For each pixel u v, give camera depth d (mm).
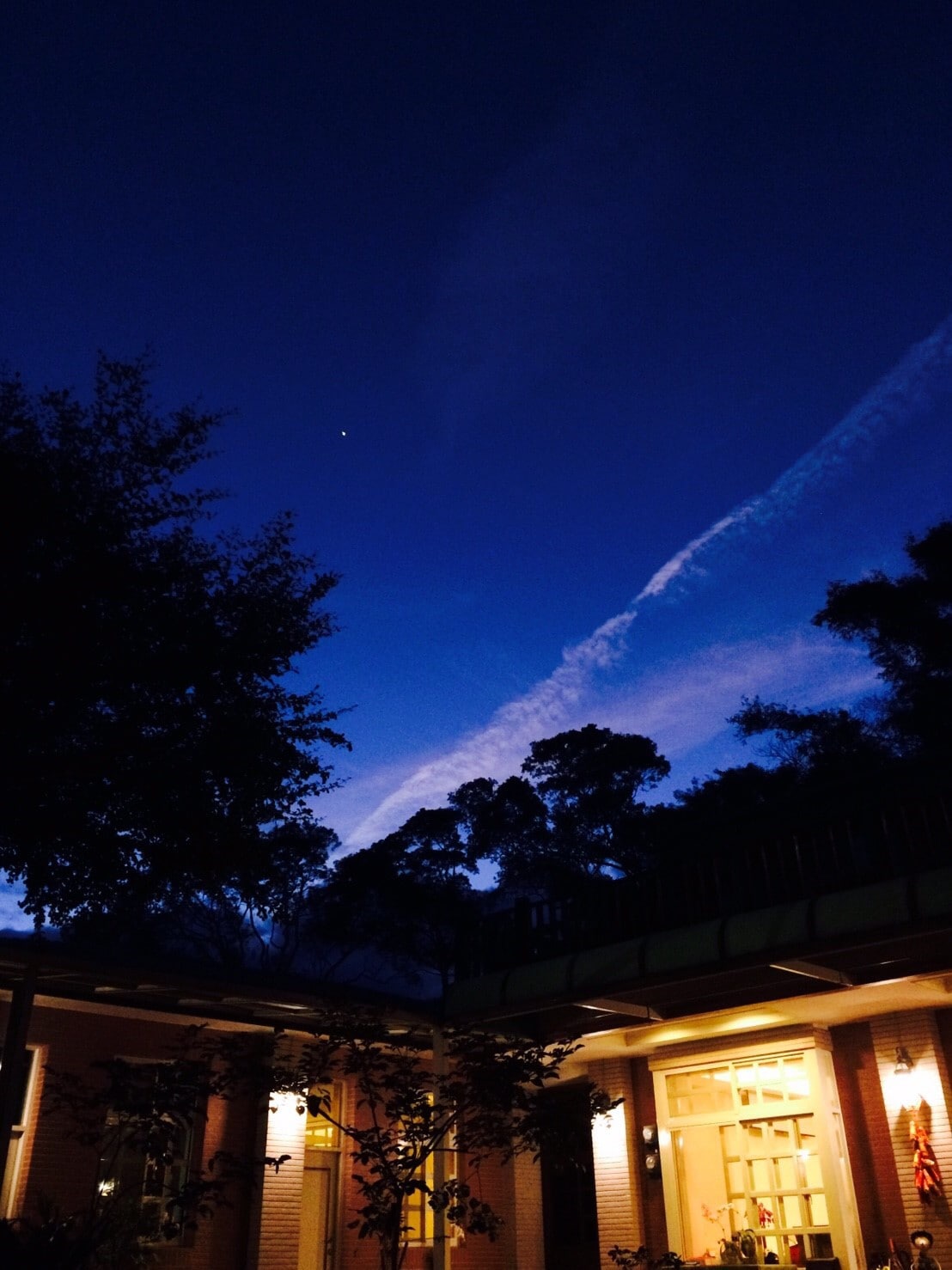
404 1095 8312
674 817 30172
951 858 10359
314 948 32562
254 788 9430
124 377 9953
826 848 11633
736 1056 12555
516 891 34000
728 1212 12352
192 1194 7961
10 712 8086
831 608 25688
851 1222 11141
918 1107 11133
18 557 8414
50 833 8266
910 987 10781
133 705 8828
